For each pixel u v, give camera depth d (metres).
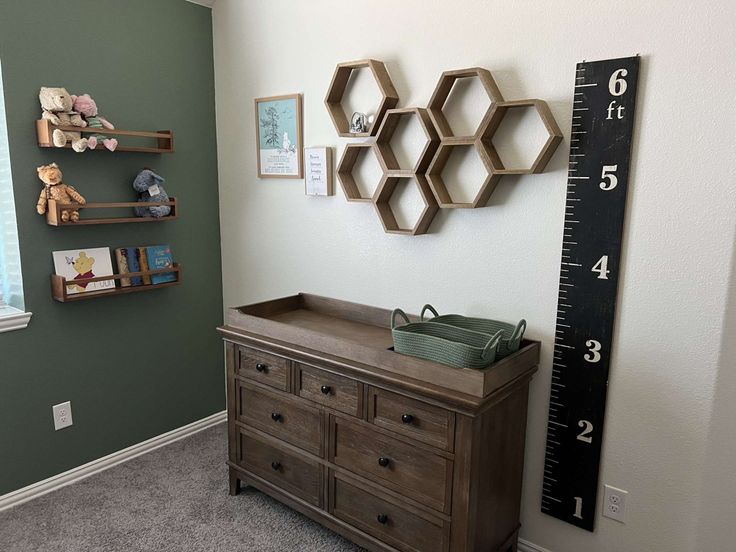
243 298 3.06
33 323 2.38
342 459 2.07
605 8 1.72
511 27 1.92
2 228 2.37
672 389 1.75
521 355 1.86
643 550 1.87
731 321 1.65
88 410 2.62
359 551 2.14
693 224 1.66
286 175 2.69
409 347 1.85
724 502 1.83
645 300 1.77
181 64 2.79
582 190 1.83
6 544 2.15
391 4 2.21
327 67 2.47
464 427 1.71
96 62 2.46
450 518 1.79
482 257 2.11
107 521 2.30
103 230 2.57
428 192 2.13
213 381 3.19
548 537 2.07
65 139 2.25
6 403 2.34
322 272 2.66
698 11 1.57
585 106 1.79
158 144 2.72
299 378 2.17
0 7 2.14
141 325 2.79
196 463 2.78
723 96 1.57
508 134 1.98
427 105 2.18
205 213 3.01
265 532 2.25
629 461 1.86
